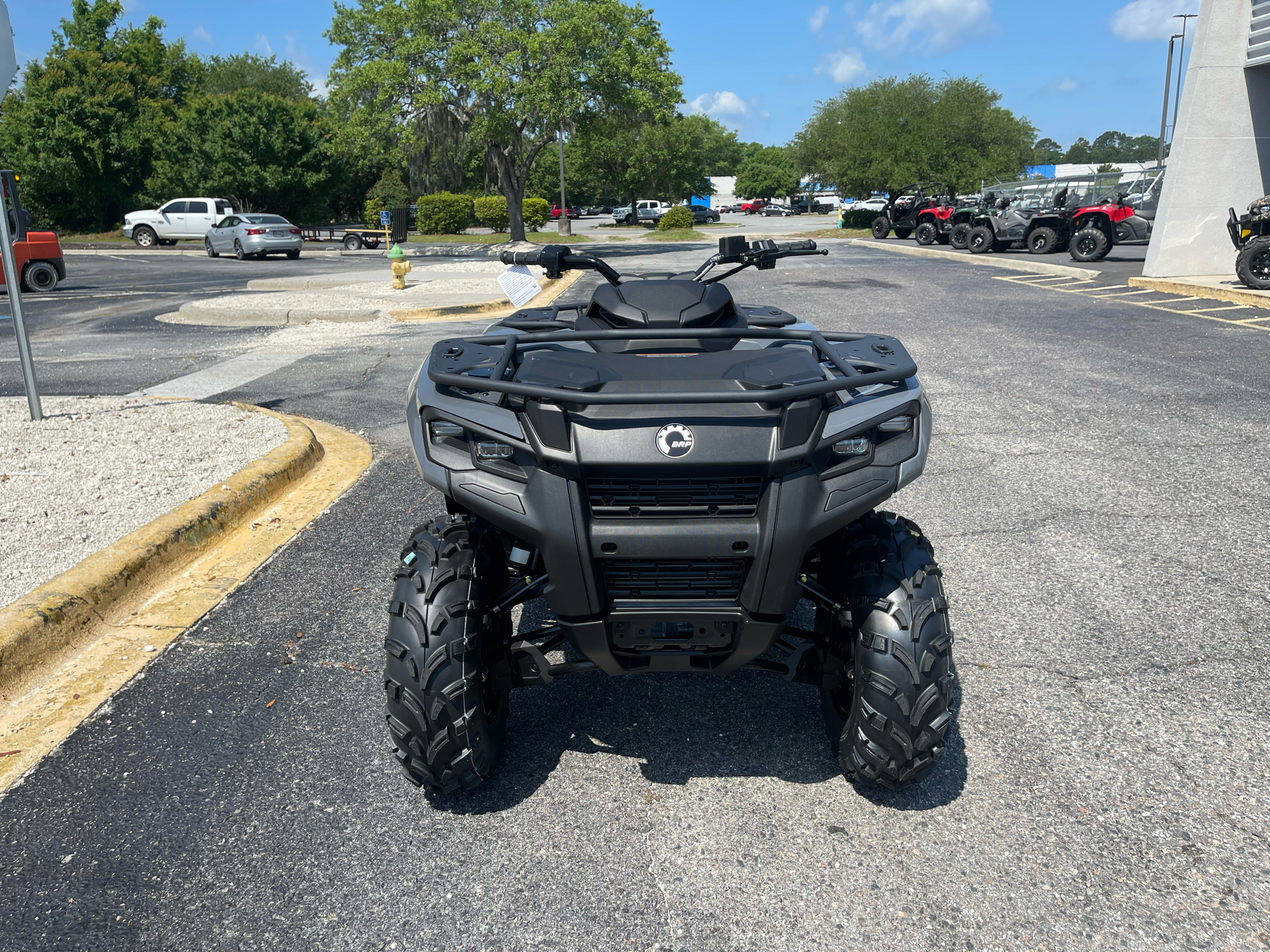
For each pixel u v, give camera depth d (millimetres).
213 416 7543
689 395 2338
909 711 2518
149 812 2803
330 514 5461
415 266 26656
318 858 2592
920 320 13141
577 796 2857
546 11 37969
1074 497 5539
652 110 39688
